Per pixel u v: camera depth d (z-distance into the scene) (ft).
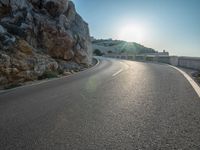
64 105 20.06
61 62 65.00
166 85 28.58
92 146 11.30
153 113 16.39
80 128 13.94
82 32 86.63
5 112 18.62
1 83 36.40
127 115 16.17
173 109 17.24
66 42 67.15
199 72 44.09
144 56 126.21
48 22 64.08
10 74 38.55
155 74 42.34
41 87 32.48
